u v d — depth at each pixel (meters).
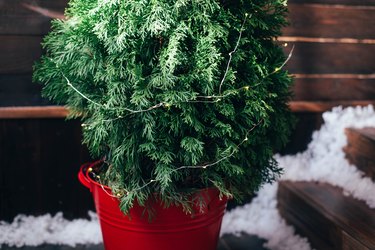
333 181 2.07
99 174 1.72
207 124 1.62
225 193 1.60
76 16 1.64
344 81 2.18
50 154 2.00
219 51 1.59
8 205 2.00
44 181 2.01
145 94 1.54
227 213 2.09
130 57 1.56
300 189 2.02
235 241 1.99
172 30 1.55
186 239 1.67
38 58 1.95
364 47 2.17
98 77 1.57
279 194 2.11
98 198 1.67
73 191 2.03
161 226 1.64
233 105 1.63
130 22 1.53
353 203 1.92
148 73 1.58
